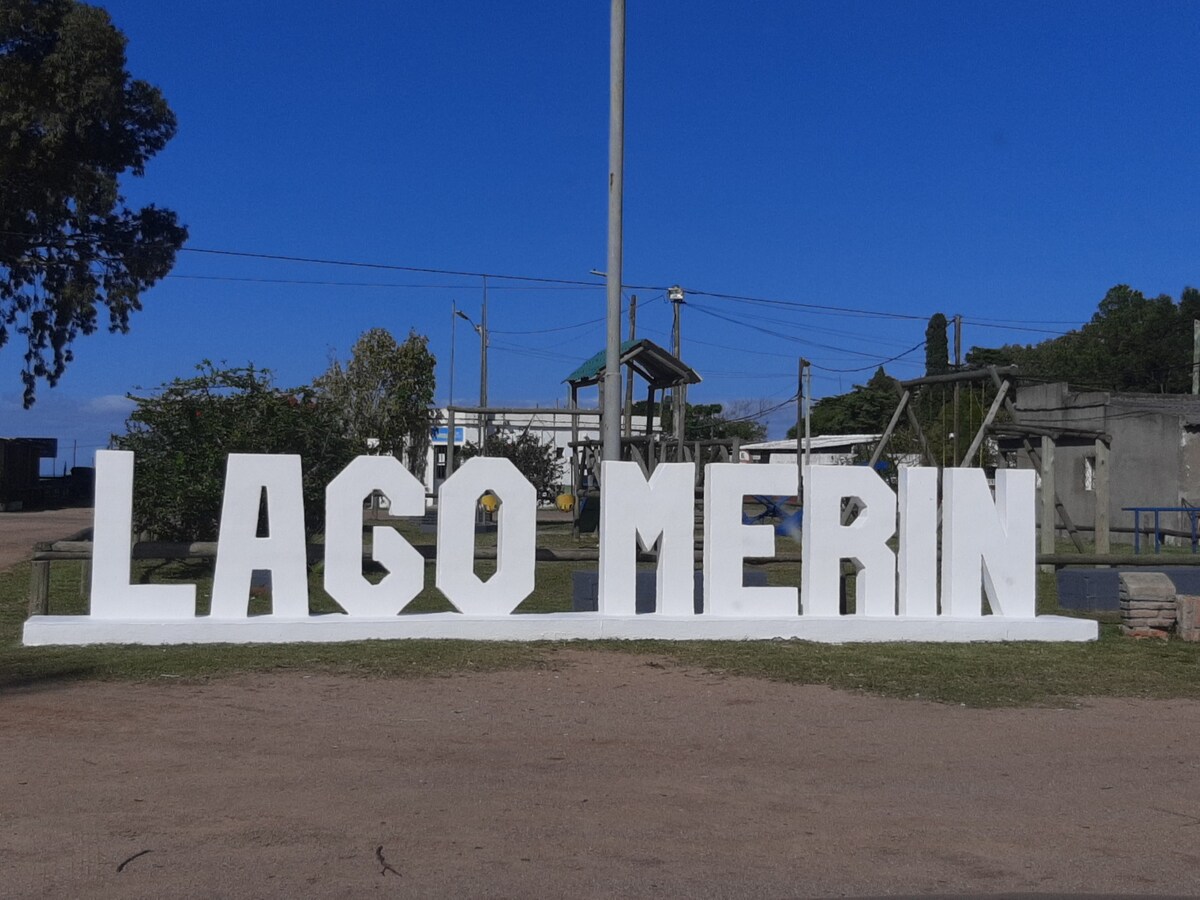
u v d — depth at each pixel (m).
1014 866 5.75
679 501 12.49
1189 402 34.31
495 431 34.16
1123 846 6.09
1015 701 9.59
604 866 5.62
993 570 12.89
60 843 5.77
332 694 9.23
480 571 17.03
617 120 14.53
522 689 9.60
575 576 13.61
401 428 41.88
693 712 8.92
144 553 13.48
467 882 5.38
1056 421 34.62
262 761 7.27
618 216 14.61
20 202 37.41
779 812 6.51
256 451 16.53
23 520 39.84
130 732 7.91
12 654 10.65
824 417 68.94
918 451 35.09
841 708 9.18
